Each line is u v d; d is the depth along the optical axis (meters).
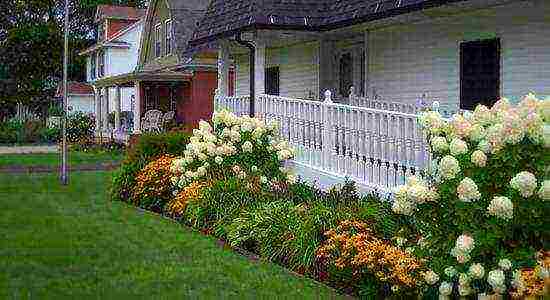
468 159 6.12
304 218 8.93
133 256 9.23
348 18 12.66
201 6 34.41
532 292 5.56
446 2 10.38
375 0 12.16
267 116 13.72
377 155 10.28
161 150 15.34
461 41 12.08
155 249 9.67
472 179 6.03
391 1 11.54
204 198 11.36
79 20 68.44
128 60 49.25
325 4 13.89
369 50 14.52
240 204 10.87
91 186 18.47
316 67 16.05
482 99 11.71
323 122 11.77
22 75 54.31
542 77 10.56
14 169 23.83
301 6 13.69
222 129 12.79
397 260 6.59
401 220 7.54
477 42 11.74
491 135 6.00
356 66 15.41
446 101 12.51
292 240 8.70
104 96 37.84
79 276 8.21
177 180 12.91
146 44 38.56
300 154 12.50
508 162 5.89
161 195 13.77
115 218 12.63
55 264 8.84
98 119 38.69
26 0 62.47
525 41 10.82
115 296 7.33
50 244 10.13
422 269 6.45
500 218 5.83
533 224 5.88
